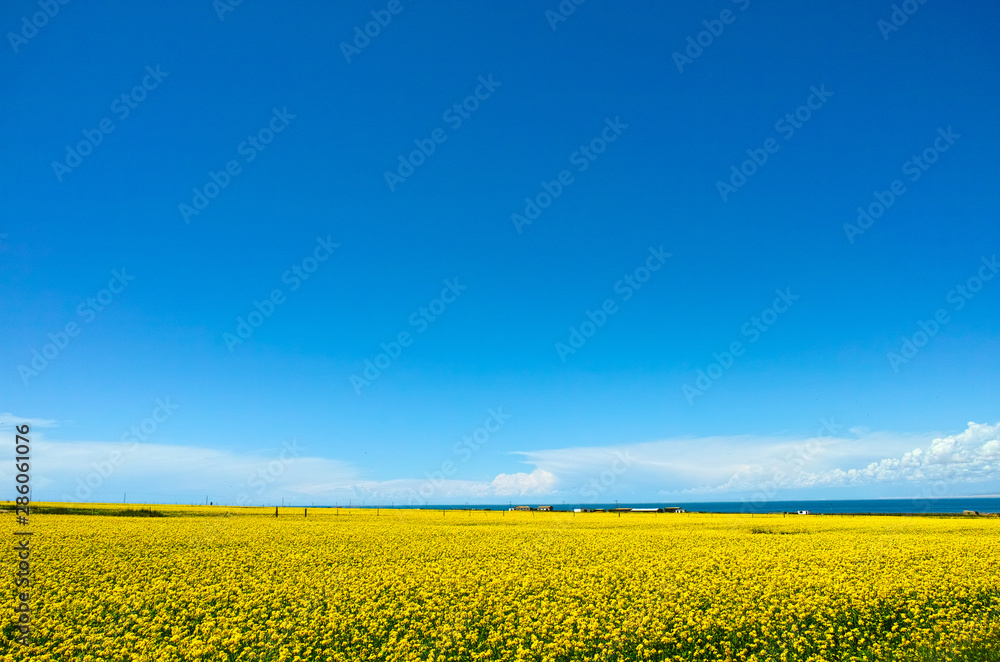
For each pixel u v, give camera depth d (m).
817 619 14.37
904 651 12.47
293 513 60.03
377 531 35.56
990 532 35.47
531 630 13.81
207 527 36.38
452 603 16.23
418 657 12.38
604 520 51.47
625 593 17.20
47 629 13.43
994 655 12.17
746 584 17.86
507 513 66.69
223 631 13.53
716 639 13.52
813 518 54.91
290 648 12.91
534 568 21.11
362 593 17.25
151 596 16.72
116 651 12.43
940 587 17.12
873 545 26.77
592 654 12.76
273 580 19.16
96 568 20.58
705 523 45.94
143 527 35.34
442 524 43.78
